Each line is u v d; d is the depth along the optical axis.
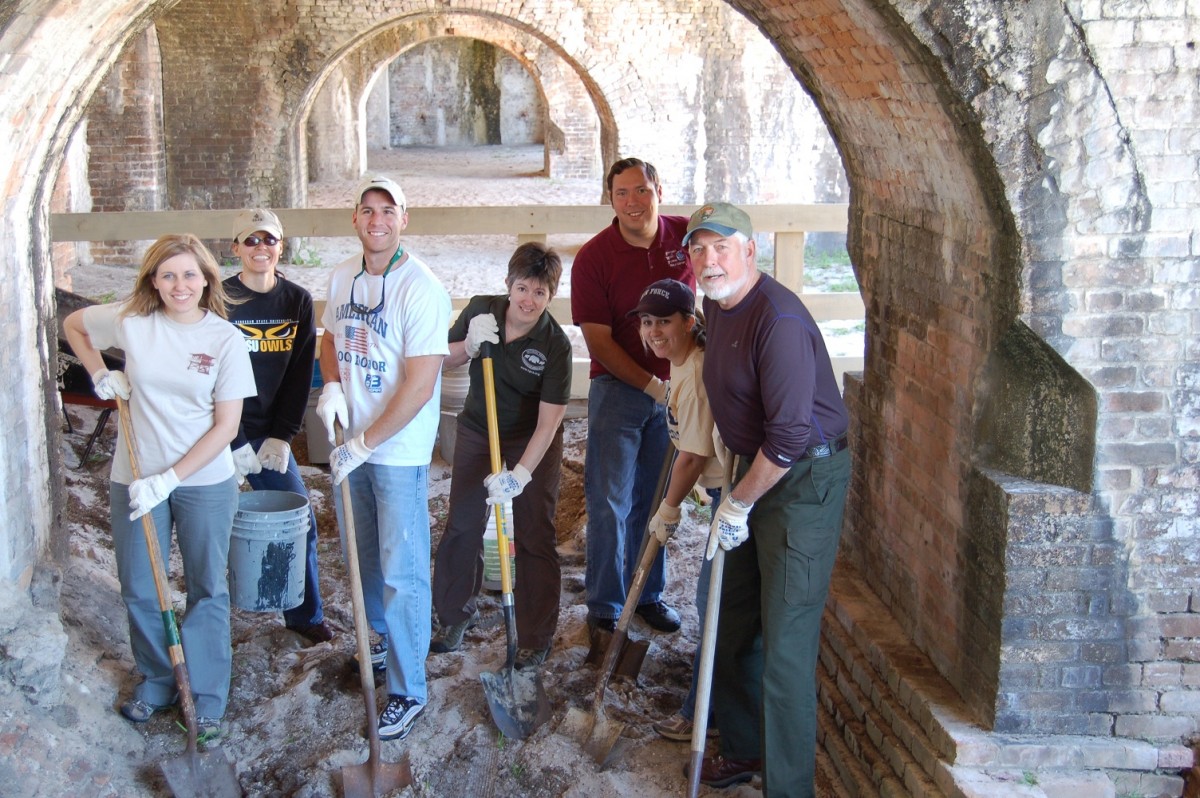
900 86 3.35
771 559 3.32
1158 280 3.15
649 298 3.60
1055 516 3.20
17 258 4.07
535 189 20.12
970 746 3.29
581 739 3.80
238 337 3.70
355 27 12.95
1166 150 3.08
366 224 3.60
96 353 3.72
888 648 3.90
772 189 13.84
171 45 12.78
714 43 13.27
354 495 3.93
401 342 3.68
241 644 4.50
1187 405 3.19
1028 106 3.05
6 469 3.87
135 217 6.88
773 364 3.09
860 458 4.53
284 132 13.21
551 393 3.97
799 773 3.38
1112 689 3.32
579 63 13.17
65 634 3.75
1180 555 3.25
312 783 3.61
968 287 3.47
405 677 3.85
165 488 3.57
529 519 4.16
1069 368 3.17
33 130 3.80
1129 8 2.99
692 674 4.16
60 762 3.45
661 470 4.20
